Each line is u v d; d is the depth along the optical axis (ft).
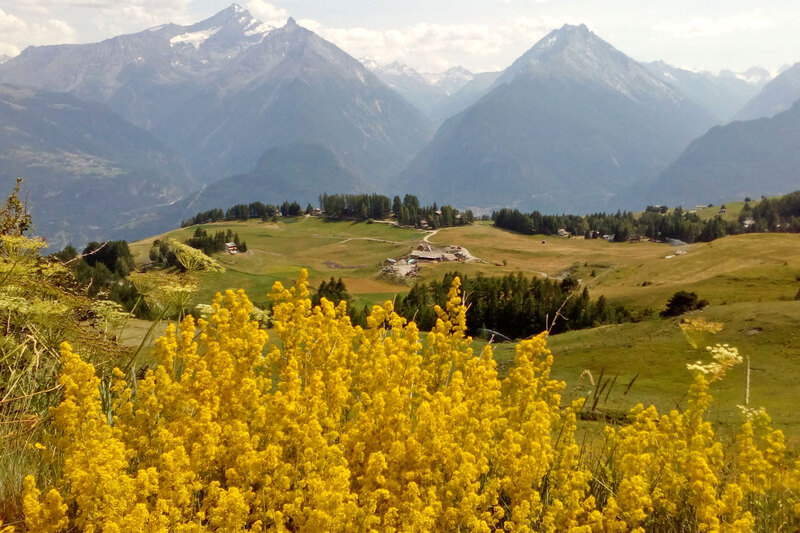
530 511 15.44
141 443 15.98
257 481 15.20
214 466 15.58
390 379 19.33
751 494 20.15
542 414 17.87
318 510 12.96
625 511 16.01
